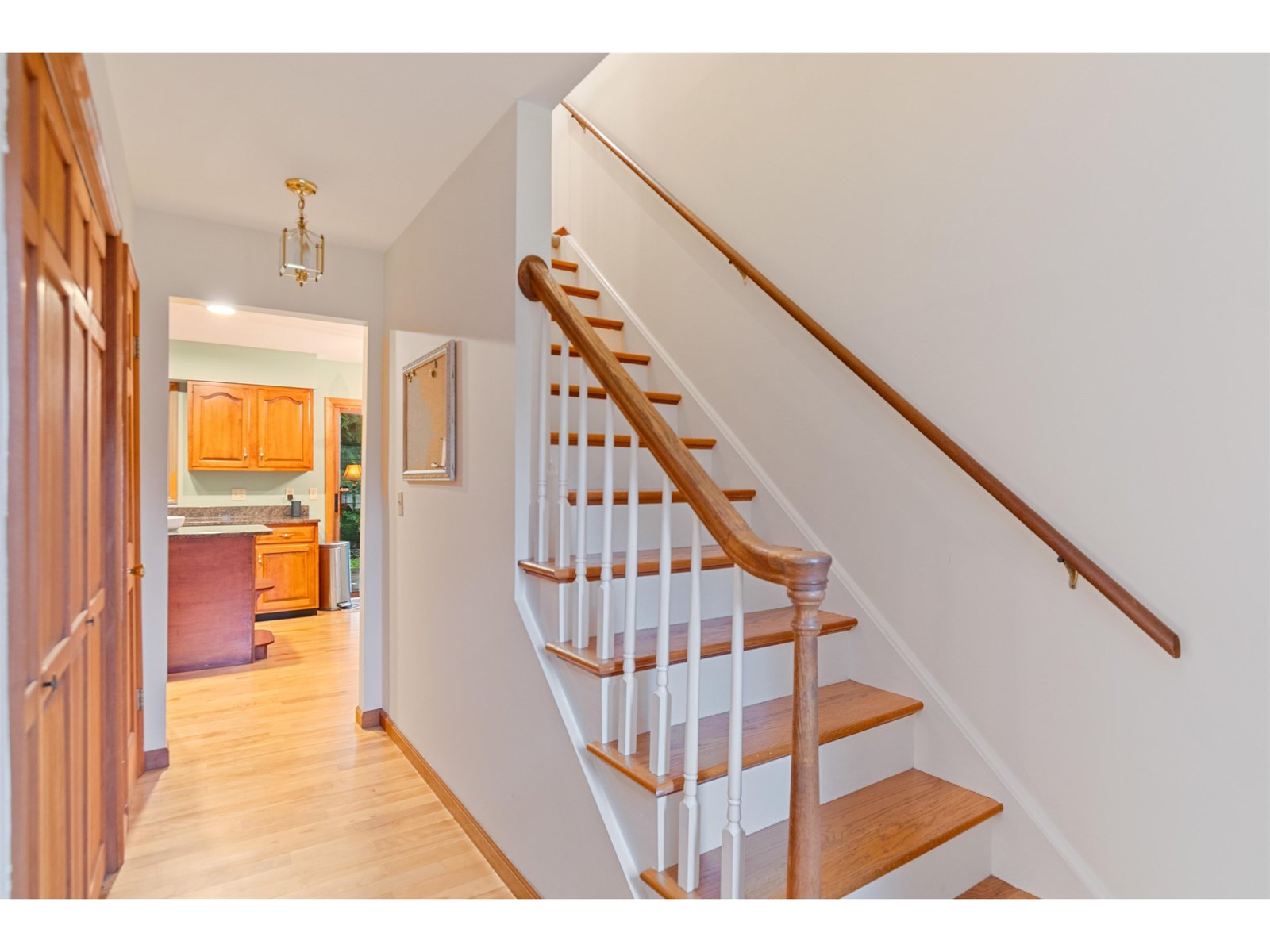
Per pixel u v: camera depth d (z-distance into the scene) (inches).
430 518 106.5
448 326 99.0
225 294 116.0
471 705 91.0
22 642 35.5
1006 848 68.1
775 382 98.2
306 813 96.5
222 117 81.4
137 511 102.2
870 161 84.4
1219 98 54.0
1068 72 64.2
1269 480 51.2
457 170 95.1
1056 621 65.1
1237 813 52.9
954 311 74.4
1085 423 62.6
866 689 80.9
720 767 58.5
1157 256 57.6
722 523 49.5
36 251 40.1
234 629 174.6
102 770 75.2
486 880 80.5
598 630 65.5
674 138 118.9
